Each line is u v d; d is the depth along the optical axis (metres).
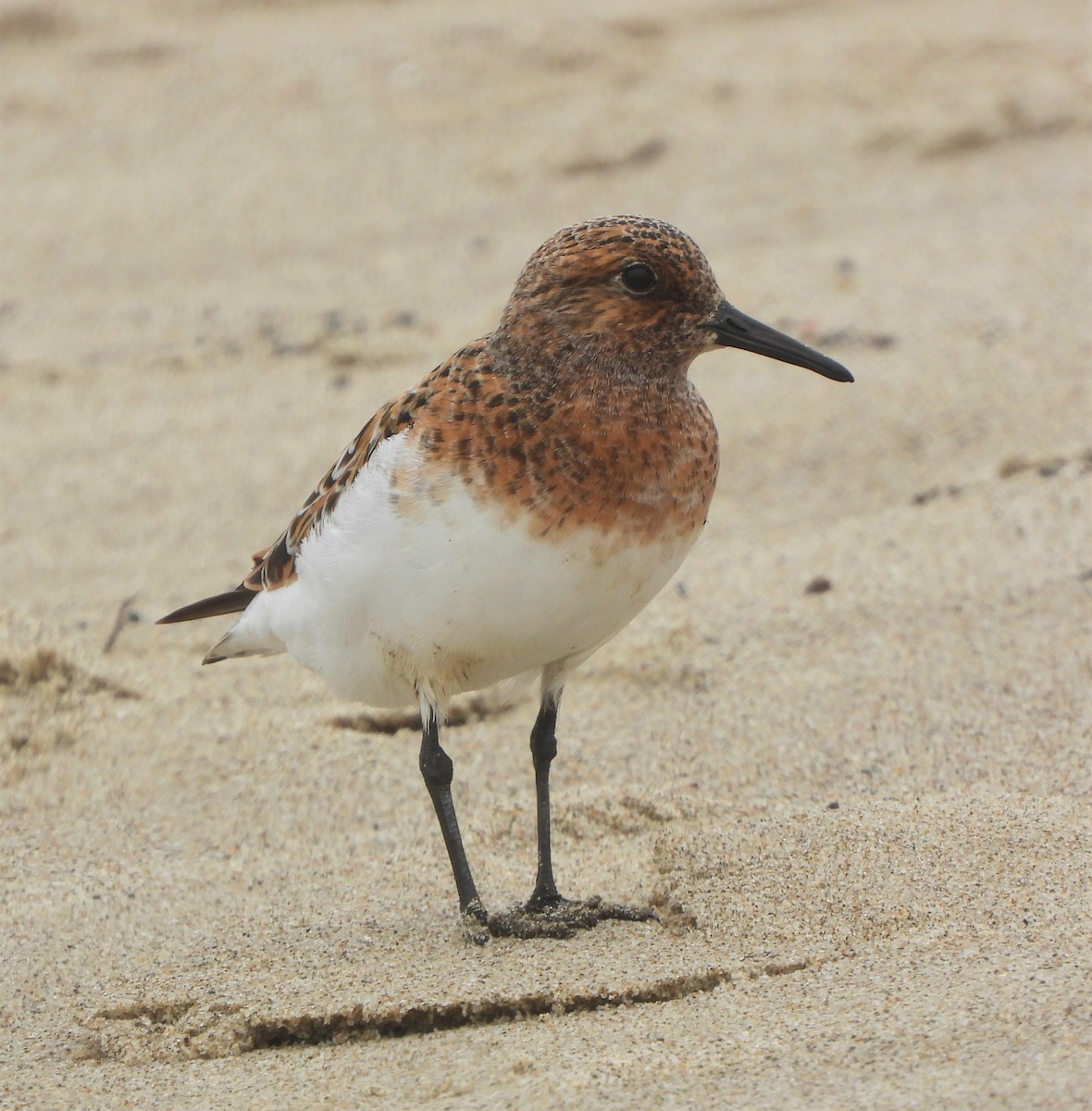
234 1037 7.75
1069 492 13.52
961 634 11.65
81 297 19.61
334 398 16.97
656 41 25.00
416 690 8.53
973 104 22.42
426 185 21.86
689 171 21.72
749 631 12.09
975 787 9.73
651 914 8.60
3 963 8.69
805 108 22.89
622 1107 6.63
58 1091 7.45
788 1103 6.48
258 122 23.58
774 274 18.67
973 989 7.25
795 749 10.45
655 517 8.04
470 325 18.17
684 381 8.49
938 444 15.00
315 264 20.14
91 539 14.73
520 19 25.52
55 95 24.45
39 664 11.77
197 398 17.20
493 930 8.49
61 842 10.04
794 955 7.90
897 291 17.92
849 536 13.53
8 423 16.80
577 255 8.09
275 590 9.16
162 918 9.10
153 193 22.00
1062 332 16.52
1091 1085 6.26
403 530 8.00
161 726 11.41
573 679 11.76
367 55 25.02
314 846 9.91
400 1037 7.71
